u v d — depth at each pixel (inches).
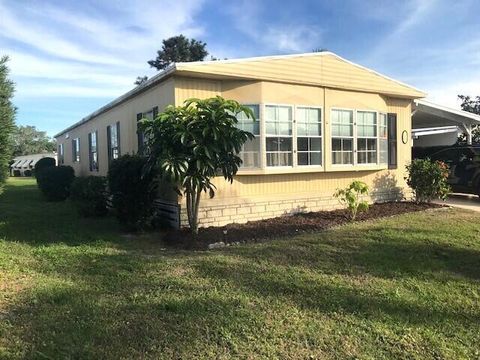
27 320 166.4
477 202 489.1
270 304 184.1
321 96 404.5
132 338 153.0
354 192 414.3
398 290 202.5
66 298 189.2
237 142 293.7
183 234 313.1
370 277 221.0
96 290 199.9
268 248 276.7
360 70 432.1
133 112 450.6
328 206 417.1
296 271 229.0
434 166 440.1
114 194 338.6
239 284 208.5
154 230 346.0
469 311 181.8
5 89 248.2
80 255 265.1
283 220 362.9
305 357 143.6
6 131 249.4
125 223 341.7
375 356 144.9
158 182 339.9
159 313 173.9
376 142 450.0
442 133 756.6
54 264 244.4
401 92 466.9
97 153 625.0
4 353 140.9
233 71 349.7
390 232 315.6
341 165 418.3
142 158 335.6
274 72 371.2
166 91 354.3
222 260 248.5
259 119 363.6
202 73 337.1
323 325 165.5
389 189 471.5
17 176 1772.9
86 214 429.7
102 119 589.6
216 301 186.4
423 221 358.0
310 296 193.8
